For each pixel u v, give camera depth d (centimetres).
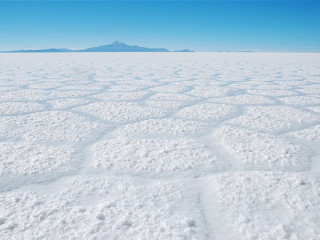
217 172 260
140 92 725
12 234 169
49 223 180
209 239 168
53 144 332
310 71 1348
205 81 977
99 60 2511
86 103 579
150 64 1944
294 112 483
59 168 267
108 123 427
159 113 486
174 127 400
